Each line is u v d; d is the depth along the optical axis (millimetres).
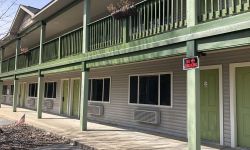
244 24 5664
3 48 24703
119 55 9664
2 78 24469
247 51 8062
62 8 14539
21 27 20516
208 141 8969
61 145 9539
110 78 14156
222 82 8695
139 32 8789
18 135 11383
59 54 14055
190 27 6863
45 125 13461
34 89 24484
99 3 13578
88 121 14570
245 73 8195
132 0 9508
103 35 10648
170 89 10664
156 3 8336
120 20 9688
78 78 17281
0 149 9000
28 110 22547
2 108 24500
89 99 15680
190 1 6918
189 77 6766
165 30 7797
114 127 12484
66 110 18656
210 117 9062
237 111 8328
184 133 9992
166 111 10789
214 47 6340
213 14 6457
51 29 19406
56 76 20062
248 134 8016
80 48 12352
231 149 8016
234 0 6035
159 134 10633
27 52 18812
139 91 12172
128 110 12750
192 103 6652
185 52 7094
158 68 11242
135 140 9484
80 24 17875
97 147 8477
